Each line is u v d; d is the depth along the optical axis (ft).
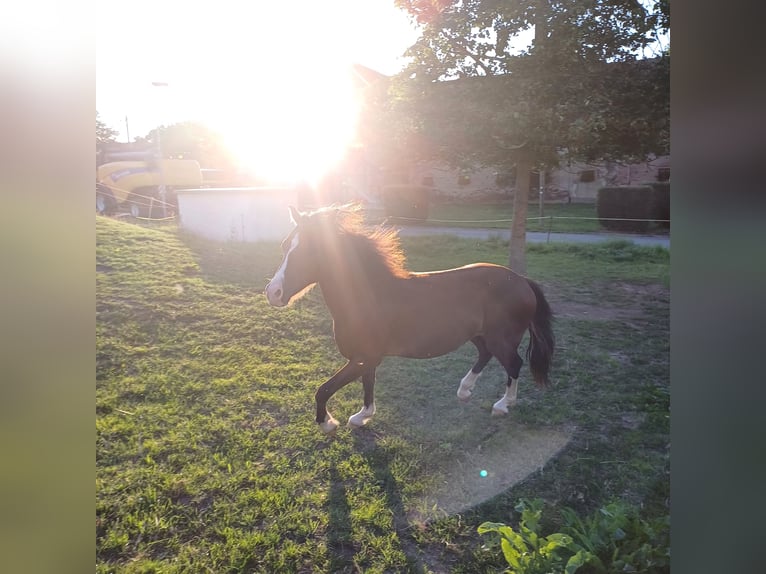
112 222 30.73
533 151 21.26
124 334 17.49
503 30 19.15
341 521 9.40
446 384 15.61
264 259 27.73
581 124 17.95
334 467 11.11
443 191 77.87
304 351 17.63
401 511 9.75
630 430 12.67
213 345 17.62
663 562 7.27
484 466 11.23
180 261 25.26
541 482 10.61
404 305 12.03
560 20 17.92
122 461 11.13
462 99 20.04
